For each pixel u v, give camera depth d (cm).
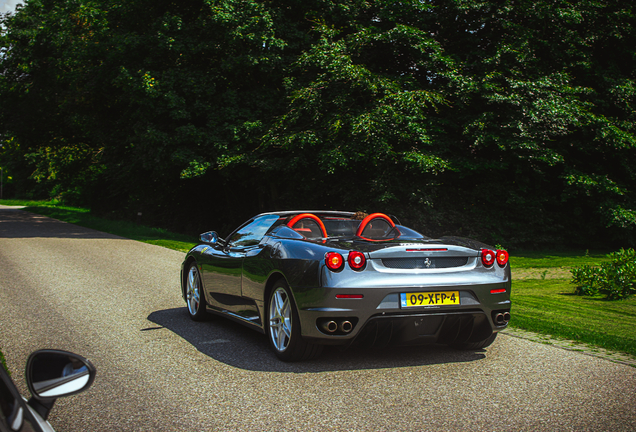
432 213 1809
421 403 331
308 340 402
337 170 1852
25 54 2419
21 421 134
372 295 388
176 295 769
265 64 1777
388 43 1744
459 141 1847
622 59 2069
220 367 414
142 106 1902
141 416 309
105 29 2114
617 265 823
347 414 312
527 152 1755
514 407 324
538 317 614
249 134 1825
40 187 7431
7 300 711
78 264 1129
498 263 434
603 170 1986
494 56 1733
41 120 2642
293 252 424
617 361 436
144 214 3069
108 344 486
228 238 588
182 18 2014
